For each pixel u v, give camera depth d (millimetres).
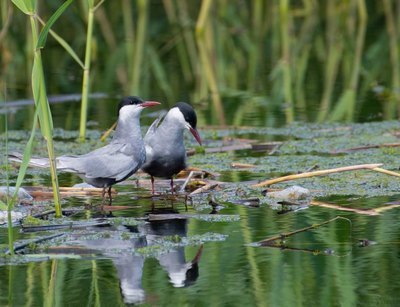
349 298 7906
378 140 14922
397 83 19672
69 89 19625
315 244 9477
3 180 12703
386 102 18016
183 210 11008
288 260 8961
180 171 12672
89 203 11414
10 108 17953
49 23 9727
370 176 12531
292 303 7855
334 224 10172
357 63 21562
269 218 10531
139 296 8062
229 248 9367
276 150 14391
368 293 8031
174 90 19281
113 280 8461
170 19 26203
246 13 27266
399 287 8148
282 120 16688
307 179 12484
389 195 11523
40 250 9367
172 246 9453
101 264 8906
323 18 26359
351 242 9516
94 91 19438
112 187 12375
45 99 10344
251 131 15859
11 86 19953
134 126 11406
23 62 22469
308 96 18719
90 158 11156
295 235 9812
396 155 13742
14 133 16000
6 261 9023
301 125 16234
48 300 8016
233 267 8773
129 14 25406
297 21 26203
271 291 8117
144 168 11977
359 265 8766
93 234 9914
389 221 10258
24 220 10445
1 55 22359
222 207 11133
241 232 9961
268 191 11734
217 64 21875
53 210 10875
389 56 22156
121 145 11305
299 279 8414
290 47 23297
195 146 14820
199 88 19516
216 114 17219
